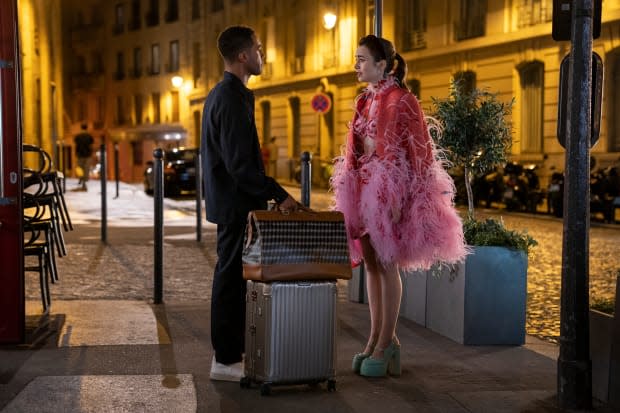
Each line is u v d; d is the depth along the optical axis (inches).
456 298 232.2
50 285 319.6
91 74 2395.4
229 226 181.9
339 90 1391.5
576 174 167.2
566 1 174.9
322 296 176.1
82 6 2439.7
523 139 1015.0
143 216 661.9
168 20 2073.1
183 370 195.8
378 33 279.3
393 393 180.9
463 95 238.2
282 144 1558.8
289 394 177.8
